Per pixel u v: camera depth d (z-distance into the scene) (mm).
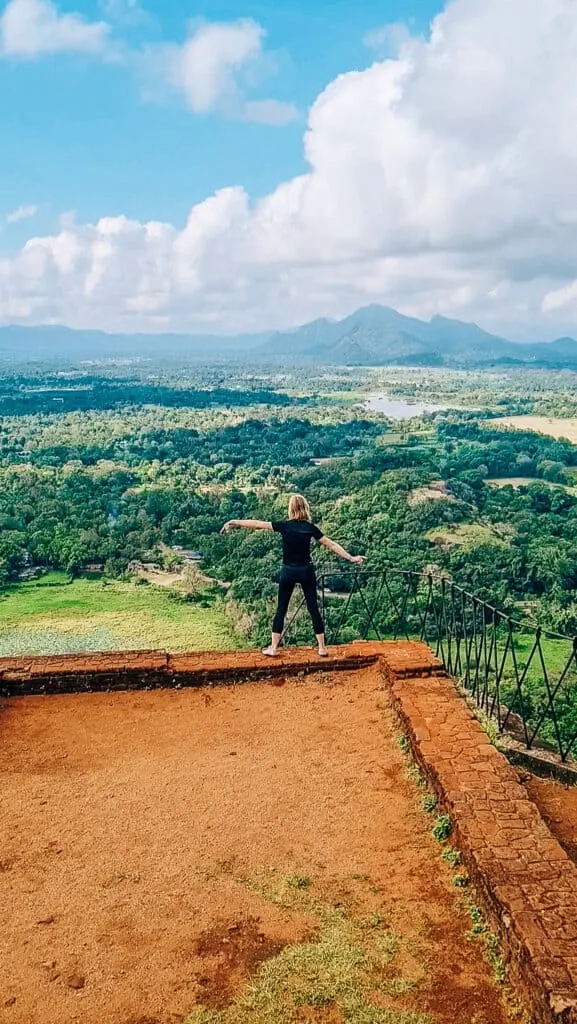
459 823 4609
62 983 3680
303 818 5102
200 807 5246
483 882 4113
